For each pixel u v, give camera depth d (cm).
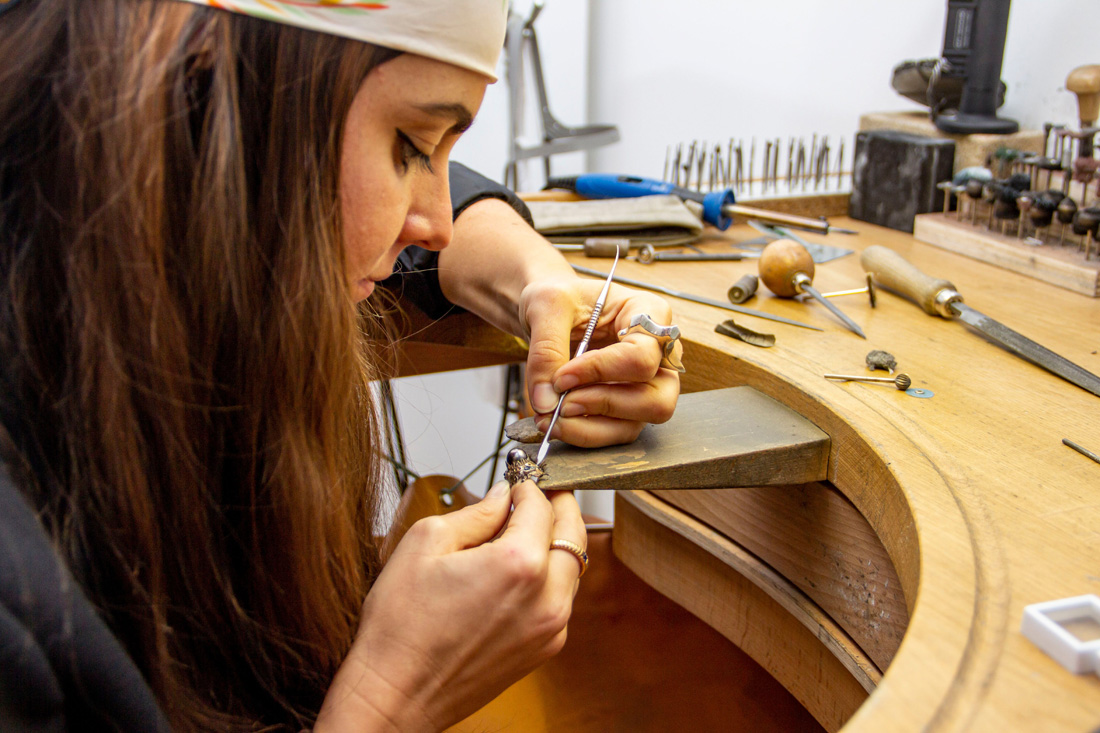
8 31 45
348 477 68
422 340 105
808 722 88
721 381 89
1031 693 40
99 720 44
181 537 51
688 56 207
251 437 53
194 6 44
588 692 92
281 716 59
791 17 181
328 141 49
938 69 135
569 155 237
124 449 47
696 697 91
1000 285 106
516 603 55
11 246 46
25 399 47
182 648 54
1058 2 130
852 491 70
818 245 127
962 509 56
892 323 95
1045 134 124
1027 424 70
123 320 46
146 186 44
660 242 125
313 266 50
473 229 96
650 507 101
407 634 55
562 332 77
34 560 41
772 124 193
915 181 130
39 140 45
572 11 212
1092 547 52
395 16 47
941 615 45
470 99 54
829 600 78
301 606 58
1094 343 87
